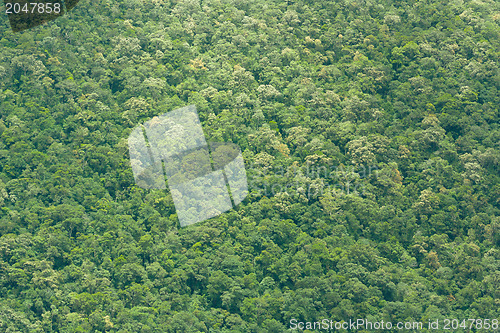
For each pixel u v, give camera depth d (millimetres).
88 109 131000
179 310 104688
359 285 109750
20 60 132750
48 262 106250
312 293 108250
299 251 114625
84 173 121750
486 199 129125
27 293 101625
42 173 118750
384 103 144125
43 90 130875
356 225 120125
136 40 146750
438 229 123312
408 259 118438
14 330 97250
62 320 100188
